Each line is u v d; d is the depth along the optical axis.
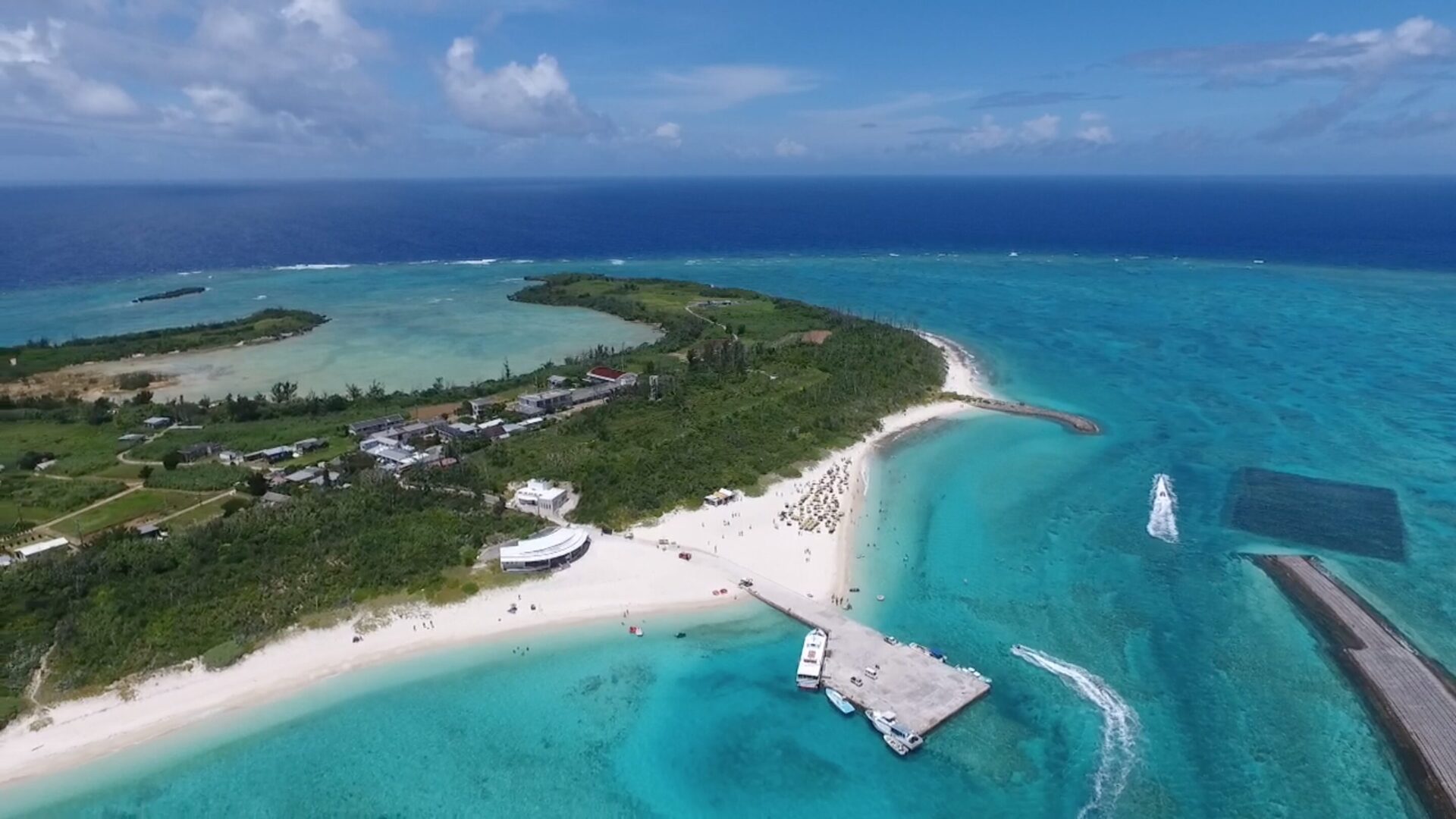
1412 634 89.00
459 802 69.00
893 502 122.56
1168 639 89.19
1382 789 68.94
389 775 71.56
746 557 105.56
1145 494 124.81
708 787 70.56
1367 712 77.56
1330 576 100.38
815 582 100.38
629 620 92.56
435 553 100.75
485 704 79.81
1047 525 115.38
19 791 69.38
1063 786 69.81
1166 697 80.31
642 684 82.88
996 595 98.12
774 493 123.62
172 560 96.62
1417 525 113.56
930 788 70.06
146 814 67.62
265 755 73.50
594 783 70.94
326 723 77.12
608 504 114.62
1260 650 87.00
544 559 99.38
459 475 121.12
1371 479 129.25
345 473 124.44
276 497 115.69
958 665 85.00
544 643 88.56
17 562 95.56
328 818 67.38
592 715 78.62
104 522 109.75
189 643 85.81
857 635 89.06
